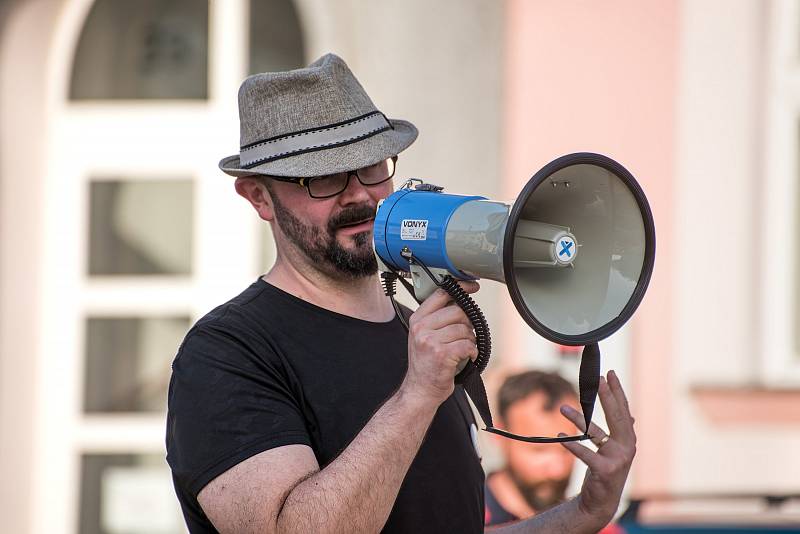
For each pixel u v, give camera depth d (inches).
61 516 637.9
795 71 588.7
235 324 249.6
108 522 644.7
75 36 639.8
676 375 593.3
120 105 643.5
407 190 245.9
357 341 260.2
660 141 590.6
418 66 594.9
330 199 258.5
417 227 232.2
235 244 643.5
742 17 588.7
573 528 280.4
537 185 212.2
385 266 244.1
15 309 634.8
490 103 592.1
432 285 232.1
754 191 592.7
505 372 435.8
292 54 627.8
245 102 267.7
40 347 639.1
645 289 227.8
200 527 249.9
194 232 644.7
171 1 643.5
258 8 634.8
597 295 231.3
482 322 227.5
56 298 641.0
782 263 592.7
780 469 590.2
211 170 642.8
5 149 631.8
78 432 641.0
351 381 253.9
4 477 631.8
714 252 592.7
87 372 644.1
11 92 631.8
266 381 242.7
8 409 633.6
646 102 590.2
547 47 590.2
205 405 237.8
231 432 233.9
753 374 592.7
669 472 591.2
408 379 227.5
